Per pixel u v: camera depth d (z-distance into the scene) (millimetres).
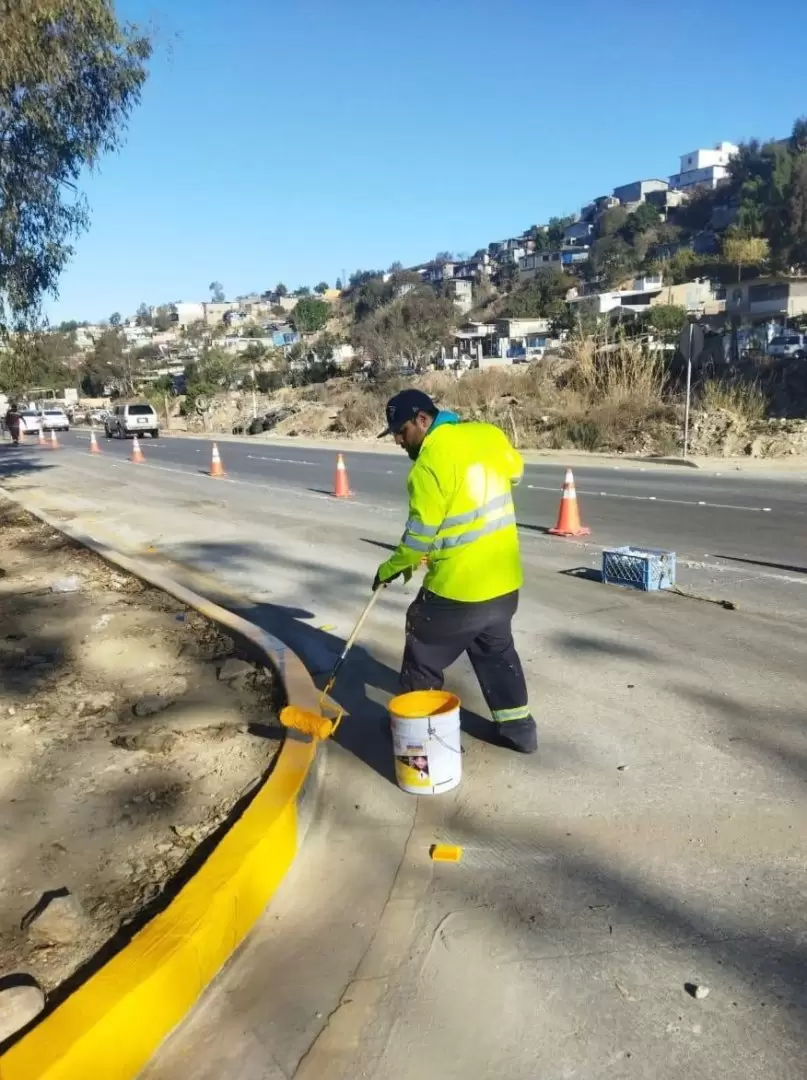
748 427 22500
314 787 4102
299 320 133875
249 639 6168
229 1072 2520
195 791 4113
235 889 3043
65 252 16234
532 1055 2521
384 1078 2469
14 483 20906
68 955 2965
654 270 102812
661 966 2867
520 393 31047
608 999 2727
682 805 3885
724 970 2838
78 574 9242
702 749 4445
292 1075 2498
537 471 19406
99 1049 2422
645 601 7391
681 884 3303
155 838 3713
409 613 4234
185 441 38281
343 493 15555
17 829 3822
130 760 4461
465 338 90688
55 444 37219
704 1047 2523
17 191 14586
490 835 3719
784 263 88875
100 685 5641
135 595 8180
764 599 7344
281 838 3467
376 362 68562
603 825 3750
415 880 3418
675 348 33250
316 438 35906
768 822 3709
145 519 13836
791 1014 2637
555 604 7387
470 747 4582
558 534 10781
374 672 5832
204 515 14023
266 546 10961
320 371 68812
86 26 13078
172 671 5875
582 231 147500
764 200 101438
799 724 4707
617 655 5980
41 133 14047
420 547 3936
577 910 3176
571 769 4281
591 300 91438
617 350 29625
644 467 19609
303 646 6551
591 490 15359
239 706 5176
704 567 8688
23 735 4836
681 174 155875
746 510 12305
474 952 2975
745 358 32500
